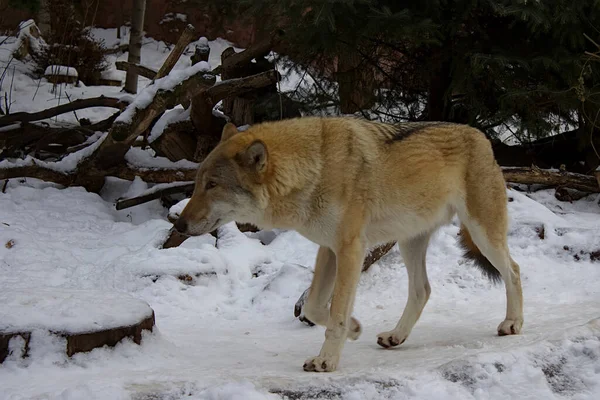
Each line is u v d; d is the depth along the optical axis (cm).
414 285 513
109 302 484
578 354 415
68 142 1185
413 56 1006
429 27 845
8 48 1831
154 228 877
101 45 1992
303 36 923
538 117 940
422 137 492
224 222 462
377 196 467
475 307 634
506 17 950
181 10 2220
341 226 454
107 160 977
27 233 817
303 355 482
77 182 1012
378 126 488
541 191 964
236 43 2230
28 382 386
